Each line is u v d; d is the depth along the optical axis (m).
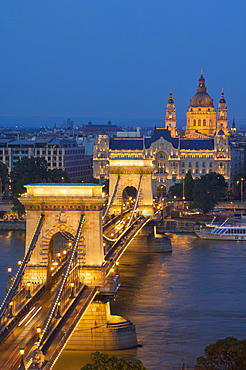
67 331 194.25
